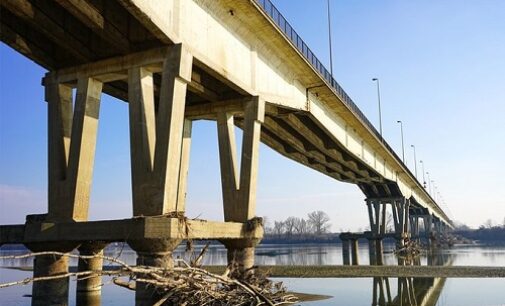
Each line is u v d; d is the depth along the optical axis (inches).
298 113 1349.7
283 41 1044.5
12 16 741.3
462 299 1167.0
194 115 1081.4
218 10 855.1
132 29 746.8
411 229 5757.9
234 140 1045.8
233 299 693.3
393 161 2738.7
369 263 2824.8
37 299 728.3
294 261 2989.7
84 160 775.1
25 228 746.8
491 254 3742.6
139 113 732.7
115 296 1215.6
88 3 653.3
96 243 882.1
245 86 961.5
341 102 1513.3
